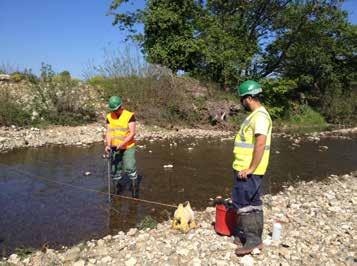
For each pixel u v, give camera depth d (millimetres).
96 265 5328
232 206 6219
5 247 6113
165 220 7434
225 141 17219
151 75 21109
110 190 9141
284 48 30266
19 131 15383
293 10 29172
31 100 17594
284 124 27047
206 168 11766
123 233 6664
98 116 18562
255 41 29594
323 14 29719
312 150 16219
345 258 5586
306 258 5566
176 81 21969
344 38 32219
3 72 19500
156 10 25266
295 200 8594
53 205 8023
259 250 5637
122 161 8742
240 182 5578
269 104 27938
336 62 33469
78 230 6855
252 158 5395
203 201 8711
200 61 26453
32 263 5457
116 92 20312
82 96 19422
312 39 30281
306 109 30188
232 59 25719
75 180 9820
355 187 9930
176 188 9586
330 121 30047
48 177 10000
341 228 6742
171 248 5801
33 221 7160
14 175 10055
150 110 19625
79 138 15320
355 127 26906
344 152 15875
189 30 25750
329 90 31656
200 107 21359
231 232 6262
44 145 13969
